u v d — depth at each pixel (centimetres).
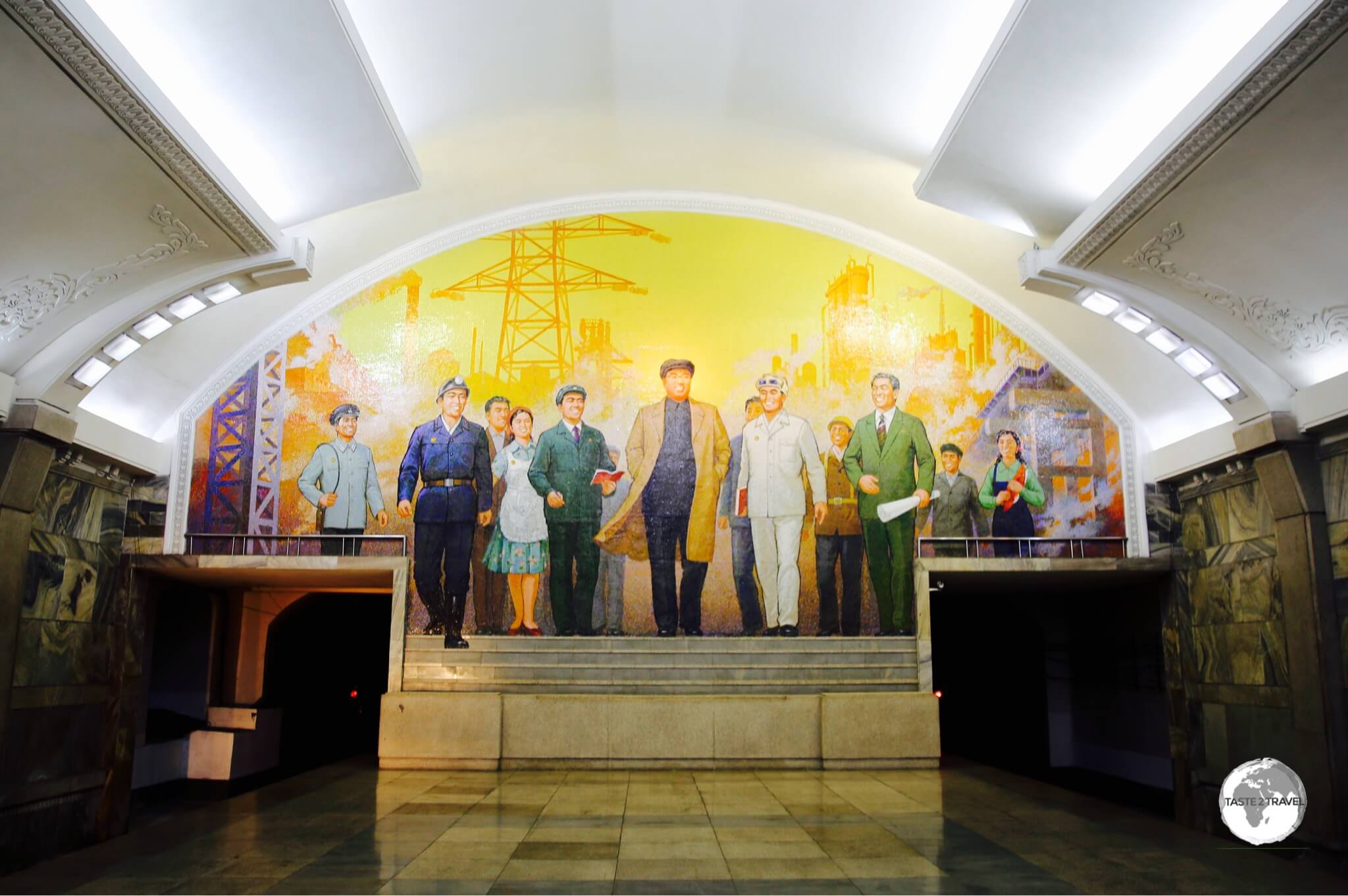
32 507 965
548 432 1320
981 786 1091
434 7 841
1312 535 955
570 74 1020
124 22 682
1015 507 1308
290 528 1273
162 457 1249
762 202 1384
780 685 1268
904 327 1353
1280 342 930
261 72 746
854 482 1315
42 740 1020
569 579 1285
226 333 1230
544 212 1379
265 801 1005
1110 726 1523
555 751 1219
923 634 1277
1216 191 773
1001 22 798
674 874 688
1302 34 579
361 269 1339
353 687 2019
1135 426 1309
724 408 1332
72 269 841
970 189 948
